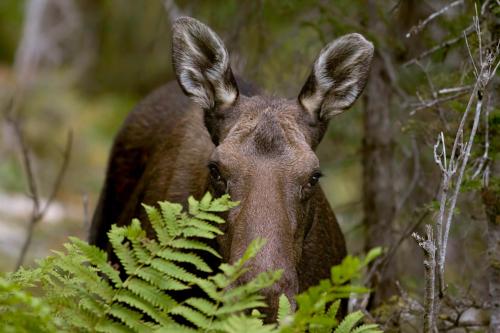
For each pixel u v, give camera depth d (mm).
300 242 9328
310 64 15453
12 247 21094
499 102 10297
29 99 34938
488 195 9977
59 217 25156
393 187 15109
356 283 14242
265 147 9203
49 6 37188
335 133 16406
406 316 11609
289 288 8172
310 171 9172
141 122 13555
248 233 8445
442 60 12086
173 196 11141
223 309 6844
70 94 37094
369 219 15562
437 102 11102
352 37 10234
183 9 18188
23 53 37094
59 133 34062
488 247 10266
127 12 39750
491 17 10344
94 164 33125
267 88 15875
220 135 10094
